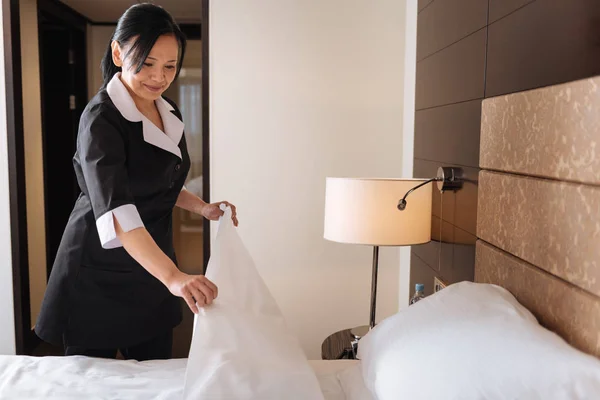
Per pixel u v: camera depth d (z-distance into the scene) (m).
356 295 3.03
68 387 1.50
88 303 1.85
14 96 2.86
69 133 4.27
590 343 1.08
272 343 1.29
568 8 1.21
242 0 2.88
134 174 1.77
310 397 1.17
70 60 4.32
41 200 3.65
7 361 1.68
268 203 2.98
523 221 1.37
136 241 1.44
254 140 2.95
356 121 2.94
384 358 1.27
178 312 2.09
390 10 2.89
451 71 2.05
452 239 1.99
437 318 1.28
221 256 1.59
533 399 0.97
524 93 1.37
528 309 1.33
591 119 1.08
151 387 1.51
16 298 2.94
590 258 1.08
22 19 3.35
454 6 2.02
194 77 4.94
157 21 1.64
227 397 1.11
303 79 2.92
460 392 1.00
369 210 1.98
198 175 5.02
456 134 1.97
